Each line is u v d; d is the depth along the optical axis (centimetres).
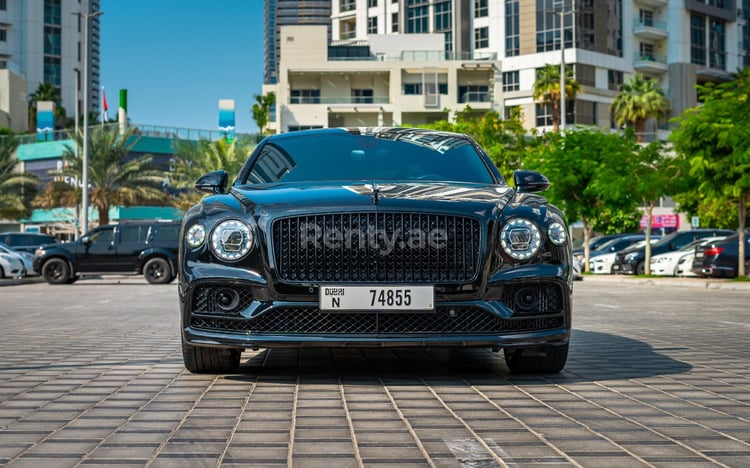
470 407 442
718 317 1132
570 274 520
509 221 505
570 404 451
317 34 6600
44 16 9675
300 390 495
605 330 916
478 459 335
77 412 434
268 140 650
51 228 5866
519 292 504
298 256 494
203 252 509
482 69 6638
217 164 4881
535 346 503
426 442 364
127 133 4803
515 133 4353
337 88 6675
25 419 416
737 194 2164
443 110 6303
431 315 495
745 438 372
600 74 6938
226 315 503
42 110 7081
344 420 409
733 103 2252
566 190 3112
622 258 2934
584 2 6825
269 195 527
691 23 7594
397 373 560
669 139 2338
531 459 334
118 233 2523
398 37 6869
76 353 698
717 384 520
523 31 6975
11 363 631
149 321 1058
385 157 616
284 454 344
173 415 423
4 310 1307
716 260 2345
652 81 6469
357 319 494
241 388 503
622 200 2845
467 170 608
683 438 372
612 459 335
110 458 338
